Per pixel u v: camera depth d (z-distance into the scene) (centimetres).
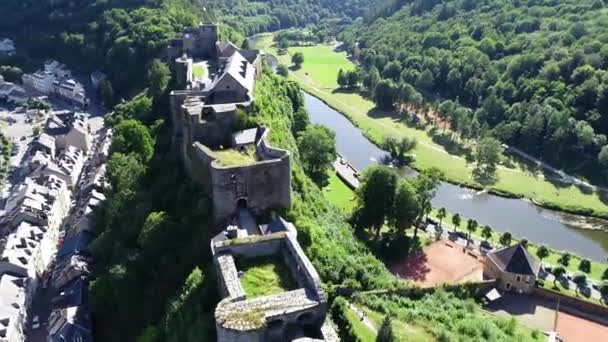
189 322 6812
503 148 17838
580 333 9219
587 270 11125
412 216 11762
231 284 6262
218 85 10806
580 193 15525
